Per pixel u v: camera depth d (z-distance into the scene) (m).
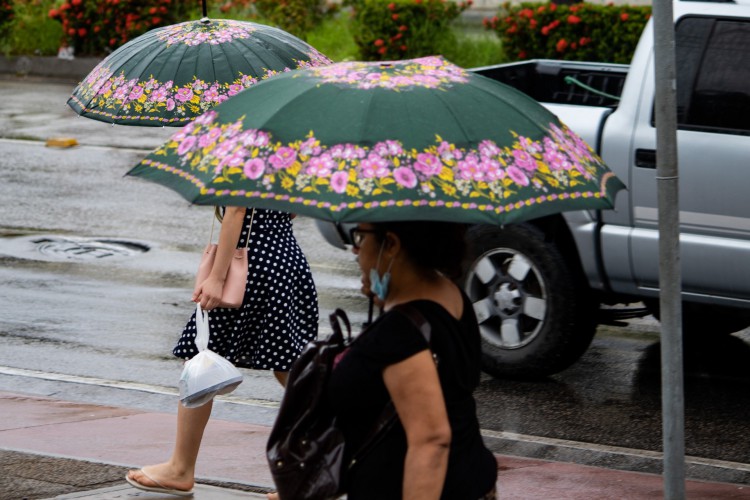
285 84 6.05
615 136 14.20
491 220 5.39
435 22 40.72
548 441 13.02
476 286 15.02
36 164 29.72
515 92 6.41
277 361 9.94
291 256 10.05
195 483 10.74
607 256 14.30
